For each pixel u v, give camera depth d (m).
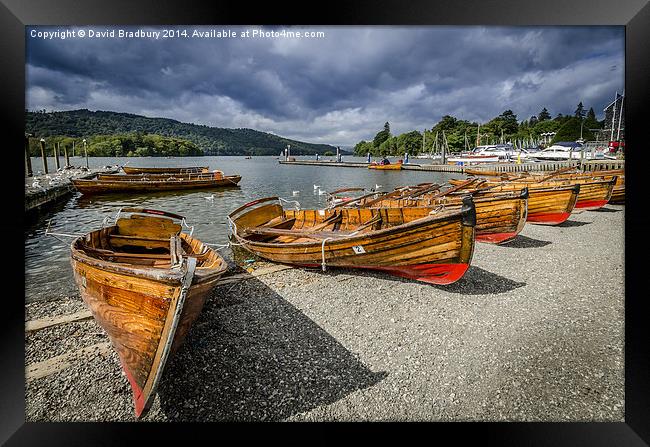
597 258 9.62
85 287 4.50
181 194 28.67
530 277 8.15
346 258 7.94
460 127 98.75
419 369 4.80
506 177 22.94
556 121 89.00
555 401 4.33
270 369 4.77
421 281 7.84
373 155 134.25
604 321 6.00
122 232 8.16
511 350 5.21
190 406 4.20
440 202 12.08
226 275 8.43
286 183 37.72
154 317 3.74
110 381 4.64
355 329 5.77
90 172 38.53
